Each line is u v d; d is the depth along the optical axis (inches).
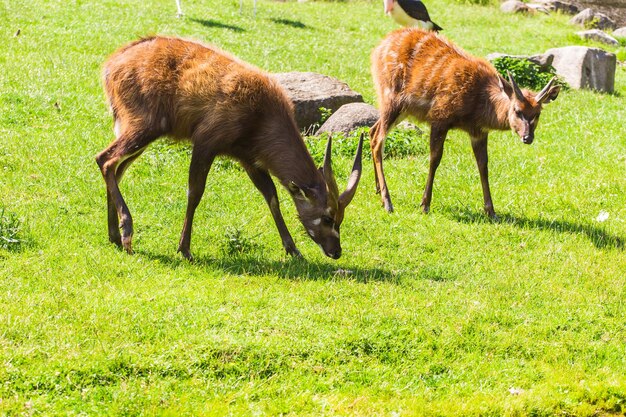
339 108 963.3
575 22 2138.3
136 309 509.7
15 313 488.4
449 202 780.6
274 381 460.8
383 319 524.7
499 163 896.3
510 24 2003.0
